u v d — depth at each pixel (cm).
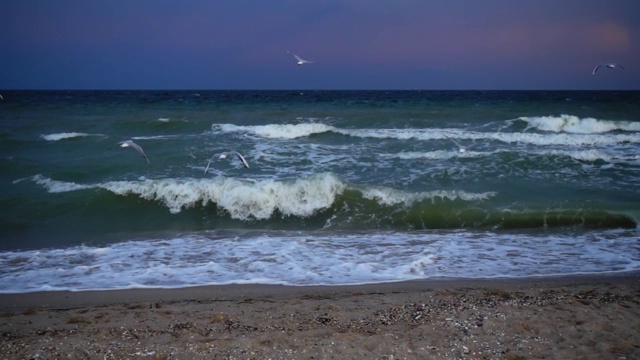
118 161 1747
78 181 1558
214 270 891
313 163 1719
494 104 3794
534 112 3011
